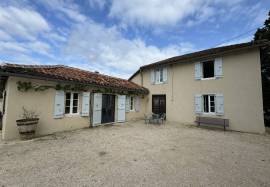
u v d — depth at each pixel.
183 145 5.46
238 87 8.20
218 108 8.85
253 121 7.68
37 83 6.39
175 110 11.03
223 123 8.28
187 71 10.48
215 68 9.09
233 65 8.41
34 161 3.80
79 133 7.00
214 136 6.92
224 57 8.78
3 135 5.73
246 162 3.96
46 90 6.70
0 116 9.00
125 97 10.88
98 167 3.53
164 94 11.80
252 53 7.82
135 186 2.75
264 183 2.91
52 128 6.86
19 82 5.90
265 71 10.98
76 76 8.16
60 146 5.05
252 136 6.97
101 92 9.16
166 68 11.77
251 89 7.80
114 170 3.39
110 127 8.66
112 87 9.45
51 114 6.84
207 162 3.94
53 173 3.19
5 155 4.17
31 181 2.86
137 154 4.46
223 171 3.42
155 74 12.66
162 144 5.55
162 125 9.70
